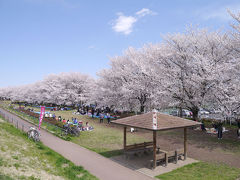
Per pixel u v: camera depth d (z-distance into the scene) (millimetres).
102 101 35844
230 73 19531
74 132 19156
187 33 24109
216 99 20344
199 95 21797
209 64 19859
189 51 23672
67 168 10312
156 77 24062
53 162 11172
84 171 10000
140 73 27375
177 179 9391
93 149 14578
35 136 15828
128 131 22625
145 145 14008
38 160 10672
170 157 12094
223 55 21547
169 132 22125
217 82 19750
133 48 31453
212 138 18875
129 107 32312
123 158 12578
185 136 12547
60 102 60781
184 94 22922
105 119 34125
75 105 62438
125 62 32219
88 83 57625
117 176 9672
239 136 19188
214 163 11773
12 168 8094
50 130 21891
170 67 24922
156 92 23484
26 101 86562
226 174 10023
